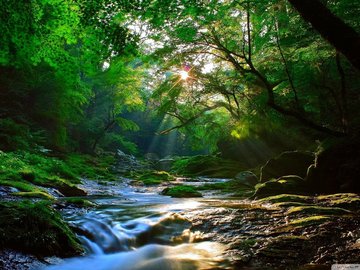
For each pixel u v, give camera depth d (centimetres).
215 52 1570
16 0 650
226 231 595
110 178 1867
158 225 624
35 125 2002
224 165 2339
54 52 725
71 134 2906
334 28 536
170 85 1970
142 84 2920
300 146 1816
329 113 1447
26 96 1955
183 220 650
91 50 726
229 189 1340
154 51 1358
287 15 1094
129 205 823
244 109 2144
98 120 3309
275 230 575
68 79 779
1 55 732
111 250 541
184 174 2334
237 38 1304
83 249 522
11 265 420
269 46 1219
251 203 850
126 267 487
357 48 524
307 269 438
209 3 805
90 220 636
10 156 1245
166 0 689
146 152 4969
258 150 2152
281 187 984
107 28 688
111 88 3064
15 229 479
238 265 465
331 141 1012
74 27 697
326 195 864
